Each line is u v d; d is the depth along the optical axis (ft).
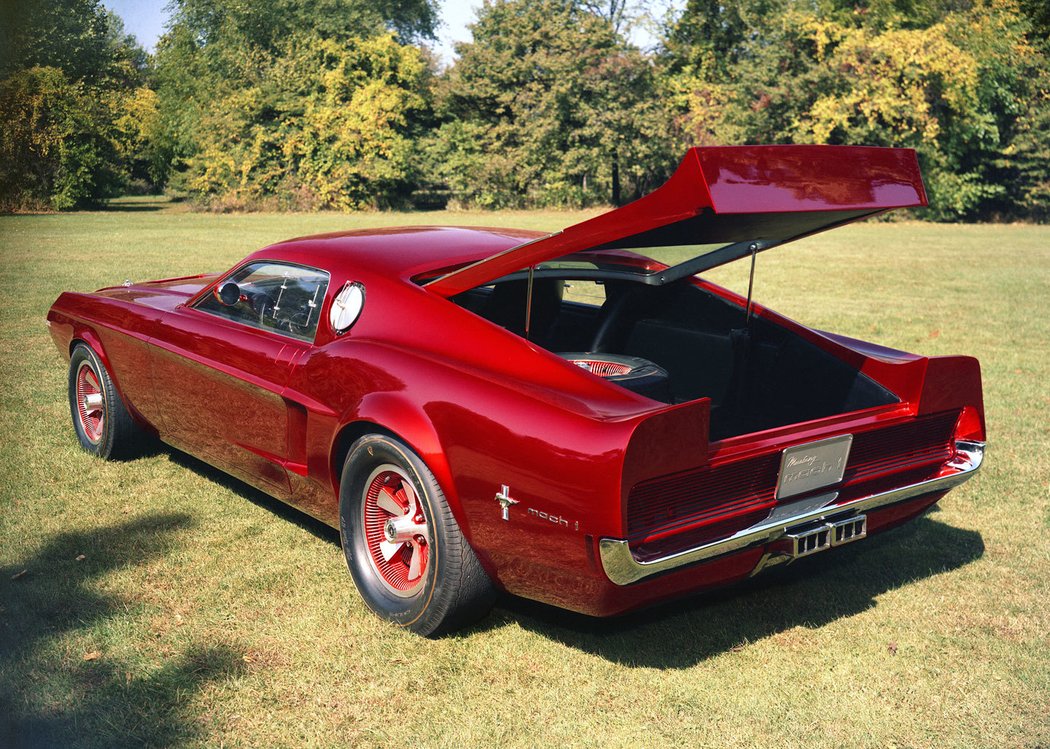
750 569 10.21
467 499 9.76
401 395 10.32
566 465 8.86
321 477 11.82
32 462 16.67
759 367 13.12
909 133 118.01
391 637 10.71
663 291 13.88
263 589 11.89
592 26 129.29
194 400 14.17
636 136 128.26
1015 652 10.61
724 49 146.20
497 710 9.27
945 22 120.26
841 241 81.05
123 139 113.29
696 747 8.70
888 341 30.45
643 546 9.01
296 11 124.88
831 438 10.19
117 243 63.36
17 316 30.99
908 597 12.07
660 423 8.71
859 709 9.38
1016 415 21.13
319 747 8.61
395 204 132.36
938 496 11.89
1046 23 118.01
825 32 122.11
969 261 60.75
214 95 122.01
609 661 10.31
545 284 13.35
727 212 8.33
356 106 125.49
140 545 13.21
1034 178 119.96
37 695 9.23
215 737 8.70
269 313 13.15
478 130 130.21
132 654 10.16
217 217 105.70
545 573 9.50
